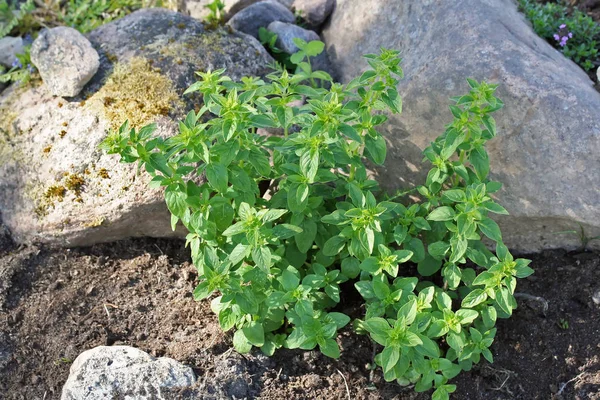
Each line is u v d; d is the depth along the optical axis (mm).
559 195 742
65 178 819
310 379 733
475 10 824
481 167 697
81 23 1028
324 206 777
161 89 838
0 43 963
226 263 668
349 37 922
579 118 746
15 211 840
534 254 792
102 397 693
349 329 769
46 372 755
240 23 953
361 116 720
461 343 669
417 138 791
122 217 802
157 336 769
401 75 711
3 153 856
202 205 693
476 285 729
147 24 903
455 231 694
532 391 729
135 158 667
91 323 779
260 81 750
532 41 836
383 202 704
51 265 825
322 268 716
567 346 738
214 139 737
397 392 729
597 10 916
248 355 741
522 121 755
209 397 707
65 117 842
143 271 821
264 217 661
